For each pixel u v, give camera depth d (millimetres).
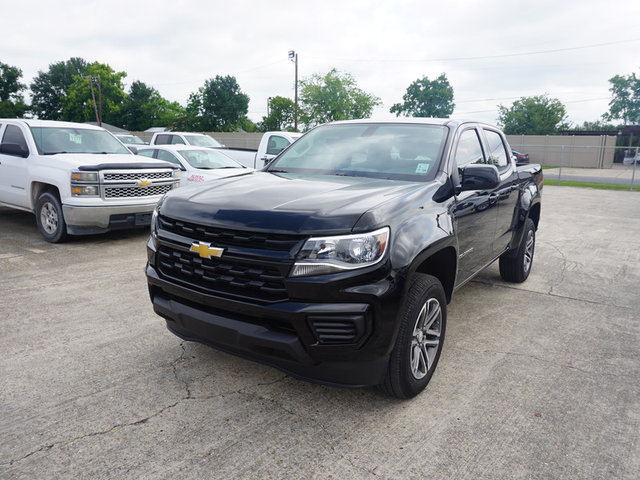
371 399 2908
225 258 2498
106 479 2158
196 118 86250
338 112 64000
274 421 2650
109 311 4258
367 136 3867
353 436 2527
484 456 2383
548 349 3732
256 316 2443
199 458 2320
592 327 4230
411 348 2732
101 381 3035
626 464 2348
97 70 82062
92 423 2584
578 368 3402
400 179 3305
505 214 4559
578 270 6262
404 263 2498
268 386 3031
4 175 7527
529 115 76062
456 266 3195
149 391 2930
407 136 3730
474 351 3662
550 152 40344
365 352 2426
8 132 7617
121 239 7352
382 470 2264
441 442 2490
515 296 5102
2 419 2590
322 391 2988
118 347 3537
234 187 3039
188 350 3512
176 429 2551
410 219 2682
